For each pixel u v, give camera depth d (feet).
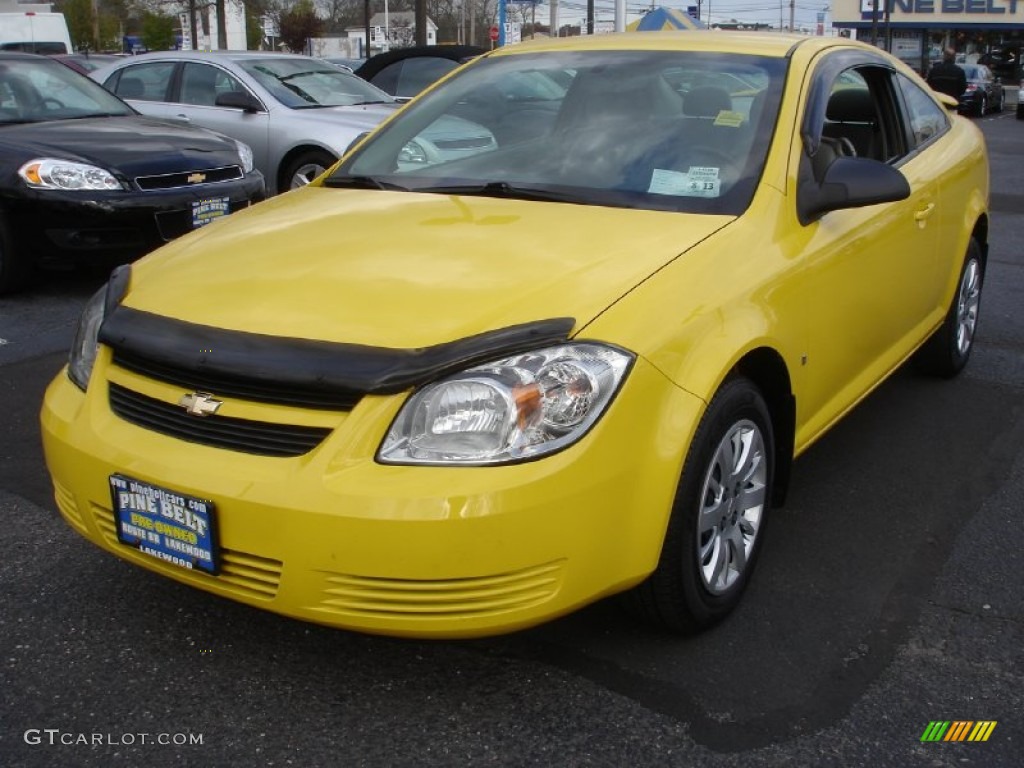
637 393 8.72
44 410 10.06
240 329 8.97
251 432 8.68
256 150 32.96
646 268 9.62
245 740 8.83
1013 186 45.32
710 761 8.60
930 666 9.94
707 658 9.96
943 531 12.72
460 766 8.54
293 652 10.02
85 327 10.40
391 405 8.30
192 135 25.67
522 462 8.21
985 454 15.12
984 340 20.90
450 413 8.27
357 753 8.68
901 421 16.37
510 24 99.19
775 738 8.89
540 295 9.05
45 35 83.71
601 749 8.73
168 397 9.07
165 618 10.56
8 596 10.94
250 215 11.96
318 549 8.21
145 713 9.15
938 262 15.80
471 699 9.35
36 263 23.15
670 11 52.08
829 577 11.56
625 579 8.98
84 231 22.50
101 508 9.43
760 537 10.91
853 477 14.24
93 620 10.53
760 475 10.69
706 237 10.37
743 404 9.99
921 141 16.05
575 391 8.41
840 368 12.50
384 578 8.18
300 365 8.49
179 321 9.29
